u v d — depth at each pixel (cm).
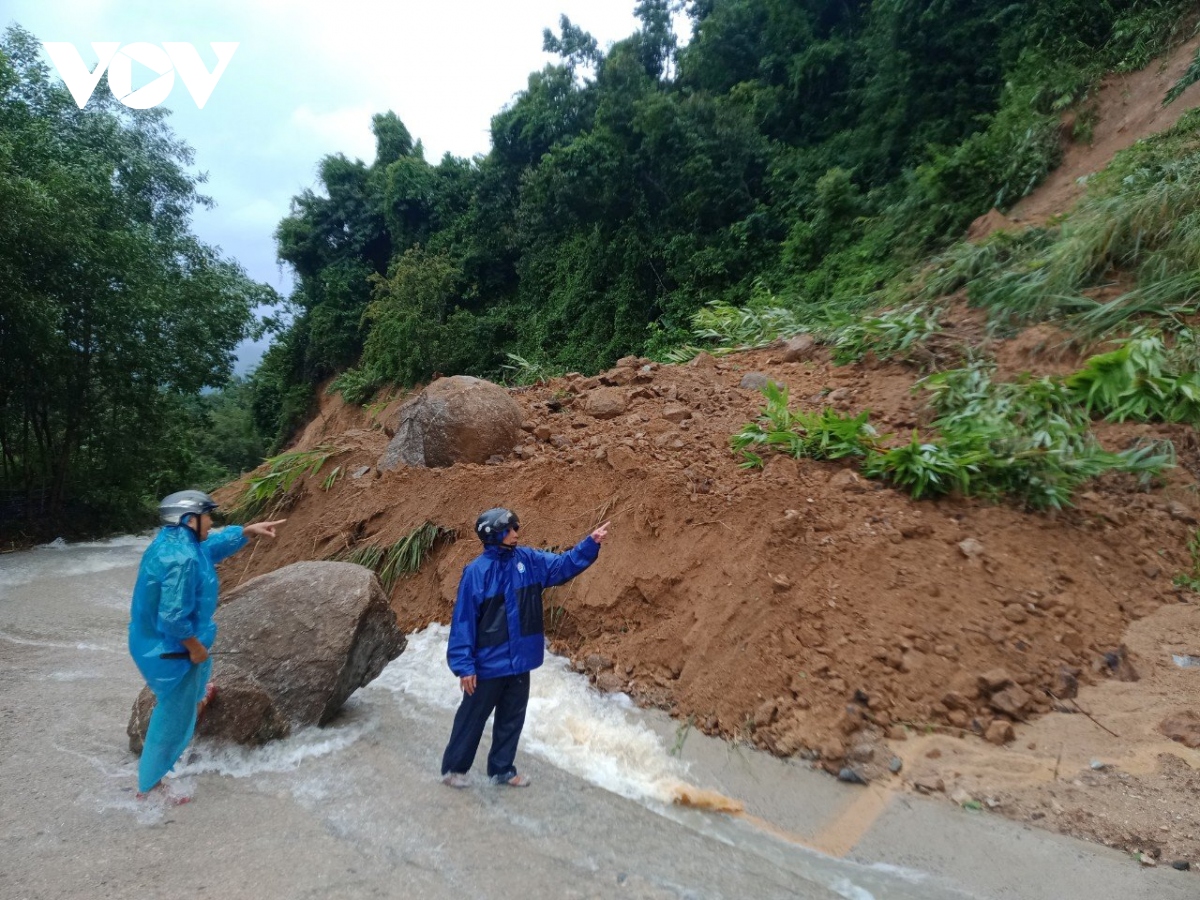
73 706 513
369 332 3027
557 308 2444
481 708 394
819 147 1909
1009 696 442
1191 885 315
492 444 796
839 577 525
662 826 372
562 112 2716
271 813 367
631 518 623
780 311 1183
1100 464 618
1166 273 806
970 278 998
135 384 1485
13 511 1380
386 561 724
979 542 548
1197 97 1074
